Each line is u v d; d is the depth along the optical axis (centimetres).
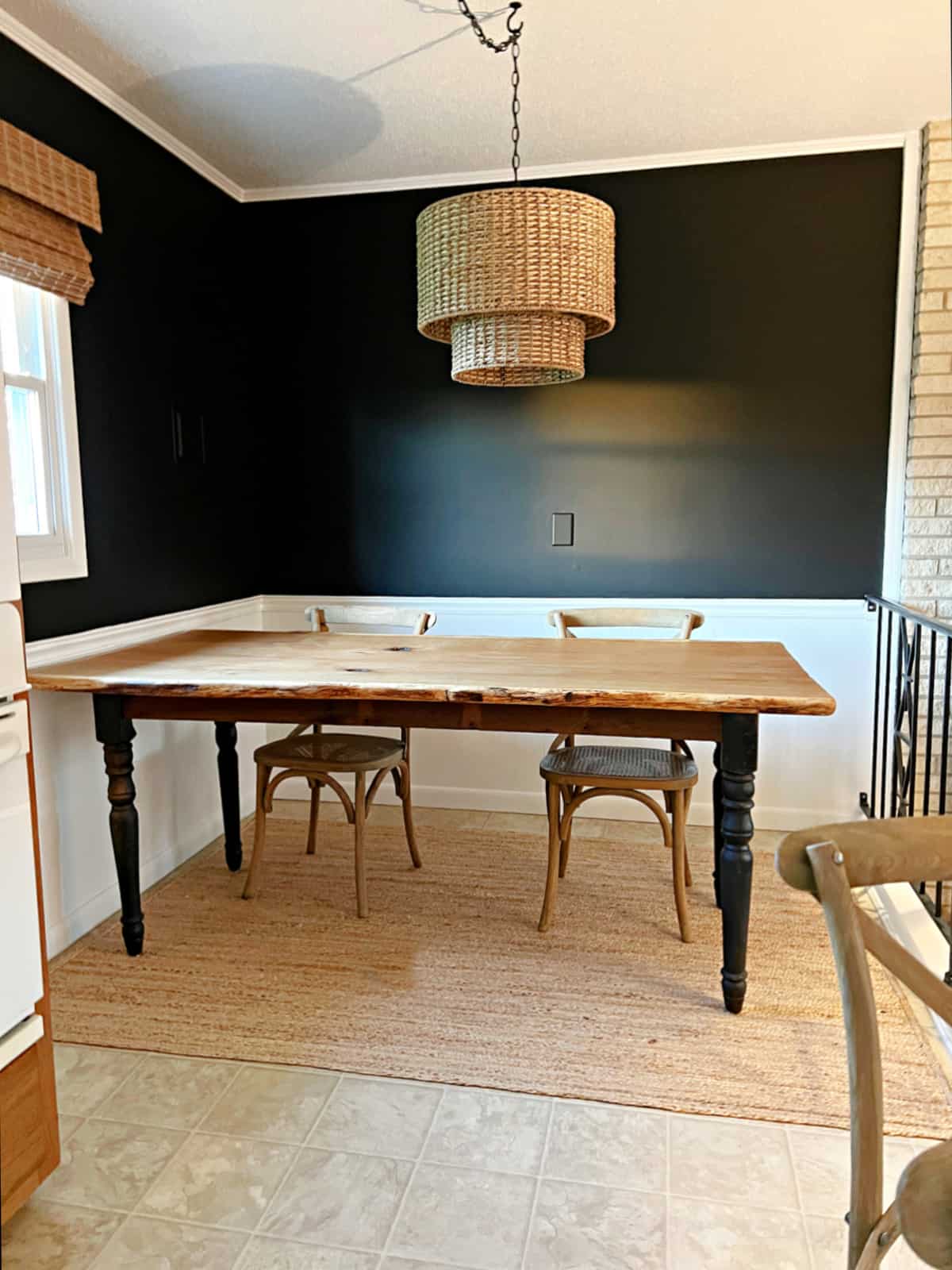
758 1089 175
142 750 269
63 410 235
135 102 256
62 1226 142
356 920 248
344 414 338
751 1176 152
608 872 281
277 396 342
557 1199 147
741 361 309
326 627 294
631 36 222
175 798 288
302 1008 204
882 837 95
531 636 332
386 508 338
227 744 279
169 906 257
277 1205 146
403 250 325
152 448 278
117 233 257
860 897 263
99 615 253
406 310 327
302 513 346
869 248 297
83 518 244
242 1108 170
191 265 299
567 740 271
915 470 298
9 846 138
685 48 229
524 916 250
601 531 324
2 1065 135
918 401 295
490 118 270
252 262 338
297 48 227
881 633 309
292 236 333
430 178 317
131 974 219
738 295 307
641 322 313
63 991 211
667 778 228
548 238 191
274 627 352
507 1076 179
